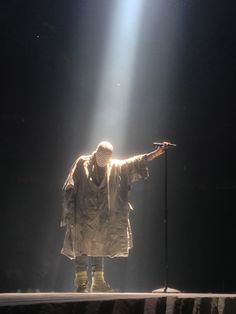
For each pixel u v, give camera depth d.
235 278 12.31
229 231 12.47
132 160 6.09
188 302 4.52
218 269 12.45
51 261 12.52
